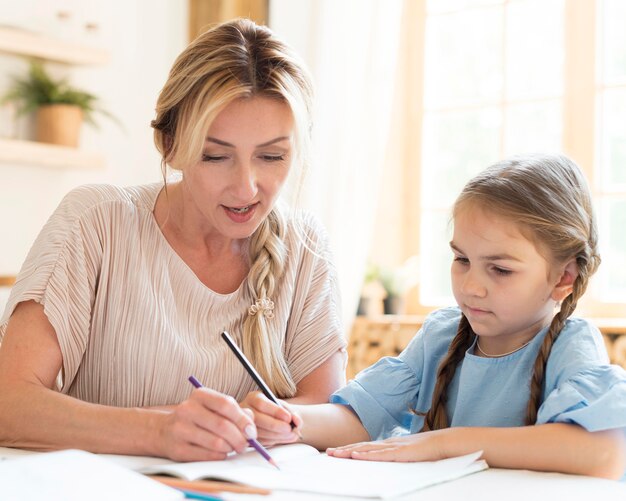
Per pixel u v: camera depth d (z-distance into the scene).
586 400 1.05
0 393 1.21
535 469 1.04
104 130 3.33
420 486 0.93
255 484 0.92
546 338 1.16
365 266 3.14
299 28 3.21
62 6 3.21
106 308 1.35
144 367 1.34
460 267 1.20
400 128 3.34
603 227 2.89
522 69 3.07
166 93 1.28
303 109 1.24
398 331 2.96
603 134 2.90
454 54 3.23
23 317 1.28
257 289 1.41
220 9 3.40
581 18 2.93
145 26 3.46
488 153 3.16
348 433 1.26
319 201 3.14
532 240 1.13
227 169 1.23
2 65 3.06
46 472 0.85
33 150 2.99
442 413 1.24
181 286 1.38
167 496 0.83
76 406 1.16
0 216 3.03
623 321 2.64
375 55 3.12
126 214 1.37
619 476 1.04
